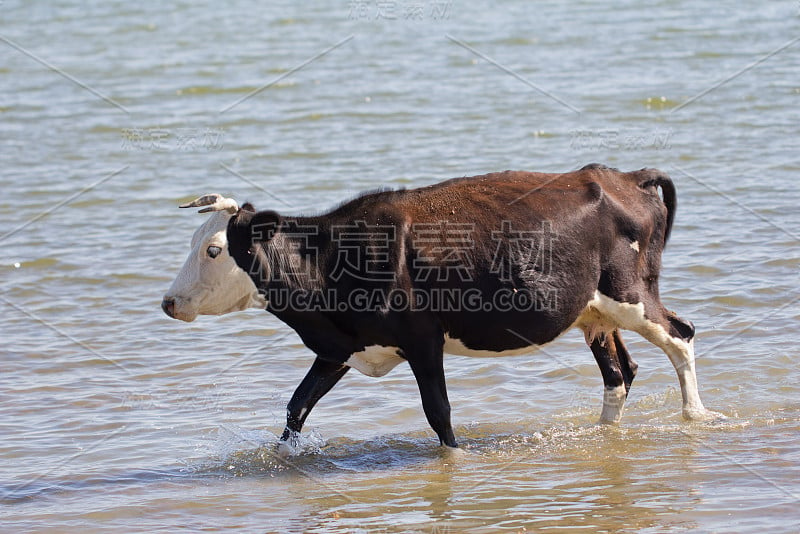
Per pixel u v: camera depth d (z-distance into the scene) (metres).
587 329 10.64
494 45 31.00
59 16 38.75
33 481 9.62
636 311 10.39
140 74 29.70
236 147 22.47
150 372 12.40
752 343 12.40
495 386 11.80
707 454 9.71
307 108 25.41
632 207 10.41
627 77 26.56
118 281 15.52
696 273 14.62
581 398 11.40
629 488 9.00
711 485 8.98
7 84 29.20
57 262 16.34
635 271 10.41
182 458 10.15
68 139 23.75
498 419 10.92
